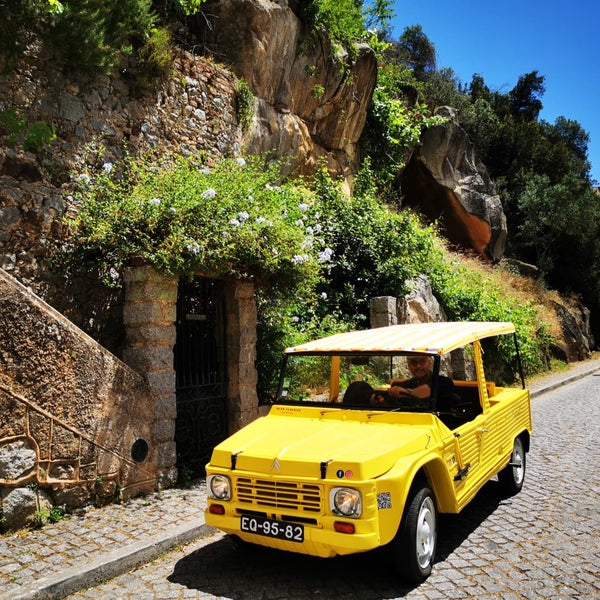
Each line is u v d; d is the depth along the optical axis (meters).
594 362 22.88
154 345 5.74
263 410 7.14
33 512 4.60
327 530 3.45
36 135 6.30
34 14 6.21
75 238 6.49
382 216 11.77
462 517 5.16
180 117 8.41
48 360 4.74
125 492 5.33
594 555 4.20
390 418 4.30
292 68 11.91
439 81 26.11
